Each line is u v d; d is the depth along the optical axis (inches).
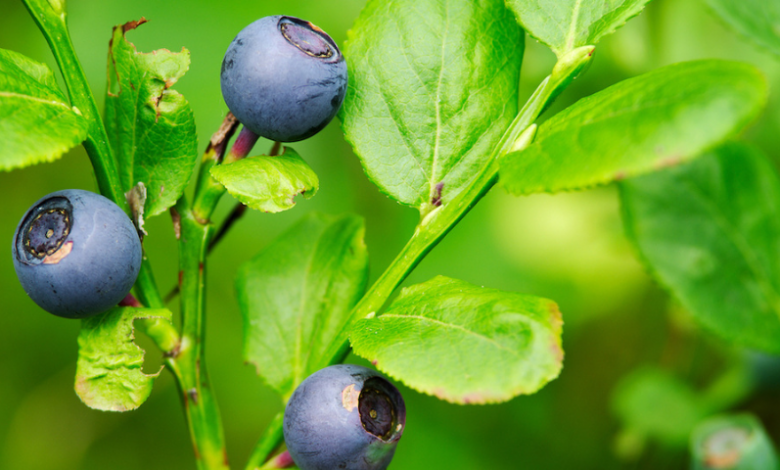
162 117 6.1
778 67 8.8
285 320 6.6
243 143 6.2
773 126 8.6
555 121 5.9
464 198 6.1
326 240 6.6
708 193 7.0
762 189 6.9
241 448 10.2
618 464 10.0
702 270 6.9
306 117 6.0
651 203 7.0
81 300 5.9
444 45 6.3
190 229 6.2
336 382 6.0
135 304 6.1
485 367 5.7
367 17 6.3
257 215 10.1
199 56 10.0
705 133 5.5
